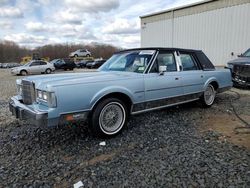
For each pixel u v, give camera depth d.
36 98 3.36
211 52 12.98
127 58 4.63
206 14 12.98
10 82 13.90
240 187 2.24
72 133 3.90
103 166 2.74
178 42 14.79
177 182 2.36
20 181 2.46
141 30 17.56
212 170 2.57
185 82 4.75
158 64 4.31
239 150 3.07
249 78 7.65
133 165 2.74
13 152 3.22
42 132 4.00
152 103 4.18
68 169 2.70
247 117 4.62
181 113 5.02
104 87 3.48
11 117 5.08
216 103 5.95
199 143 3.35
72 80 3.32
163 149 3.17
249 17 11.09
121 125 3.77
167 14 15.28
